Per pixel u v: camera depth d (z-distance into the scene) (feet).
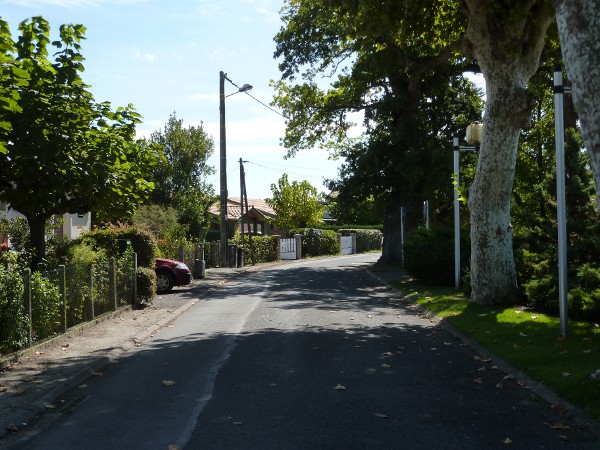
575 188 51.44
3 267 32.96
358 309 53.26
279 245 150.20
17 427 21.39
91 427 21.36
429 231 70.23
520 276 50.70
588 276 39.93
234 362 31.60
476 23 46.24
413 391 25.57
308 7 98.17
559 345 31.86
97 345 36.55
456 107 109.40
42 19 41.83
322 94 110.93
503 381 27.12
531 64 46.68
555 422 21.21
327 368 29.96
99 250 53.72
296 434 20.15
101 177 45.75
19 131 41.34
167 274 69.15
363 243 204.95
